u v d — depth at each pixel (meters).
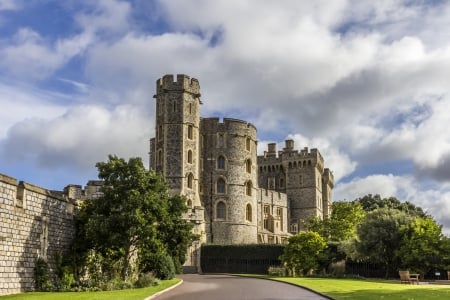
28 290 31.00
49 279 32.75
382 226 50.75
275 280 43.62
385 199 110.81
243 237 80.44
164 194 39.94
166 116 74.88
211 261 70.19
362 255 50.88
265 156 108.50
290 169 104.75
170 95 75.31
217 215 79.62
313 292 30.08
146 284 35.94
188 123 75.12
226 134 82.00
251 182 84.06
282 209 97.50
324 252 55.81
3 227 29.05
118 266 38.84
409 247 48.06
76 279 35.72
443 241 48.12
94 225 34.91
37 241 32.31
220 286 35.84
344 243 54.97
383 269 52.03
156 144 75.94
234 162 81.81
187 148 74.44
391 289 31.81
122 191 36.62
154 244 37.44
